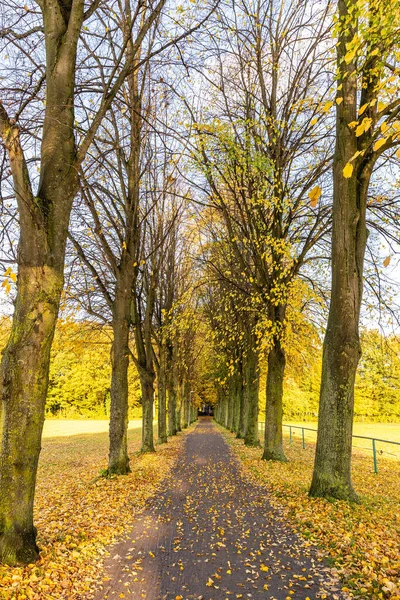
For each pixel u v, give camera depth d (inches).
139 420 2331.4
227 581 183.3
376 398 1542.8
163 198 586.9
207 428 1615.4
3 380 186.2
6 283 169.6
